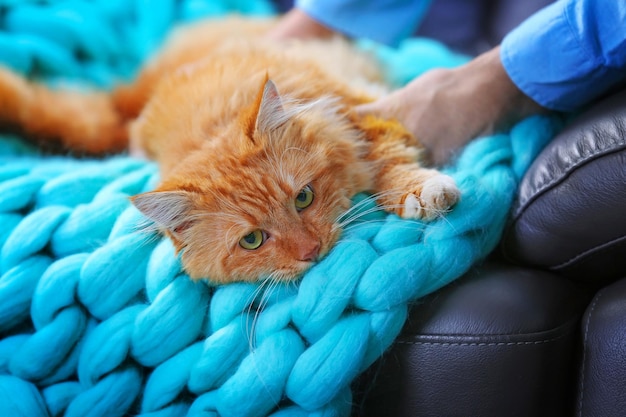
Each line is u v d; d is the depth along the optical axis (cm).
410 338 51
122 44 86
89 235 54
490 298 51
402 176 56
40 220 54
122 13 88
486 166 56
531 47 56
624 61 53
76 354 52
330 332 49
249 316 51
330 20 76
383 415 52
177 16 91
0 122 70
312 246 52
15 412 49
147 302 53
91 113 73
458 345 49
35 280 52
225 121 59
